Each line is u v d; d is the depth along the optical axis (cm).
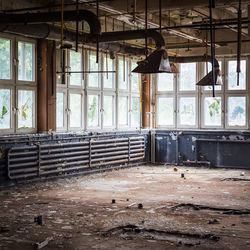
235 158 1104
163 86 1253
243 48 1119
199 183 852
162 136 1198
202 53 1194
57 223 524
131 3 759
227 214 579
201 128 1209
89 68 1036
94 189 775
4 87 819
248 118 1155
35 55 885
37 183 838
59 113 956
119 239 460
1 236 469
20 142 805
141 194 725
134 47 1002
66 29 794
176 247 432
